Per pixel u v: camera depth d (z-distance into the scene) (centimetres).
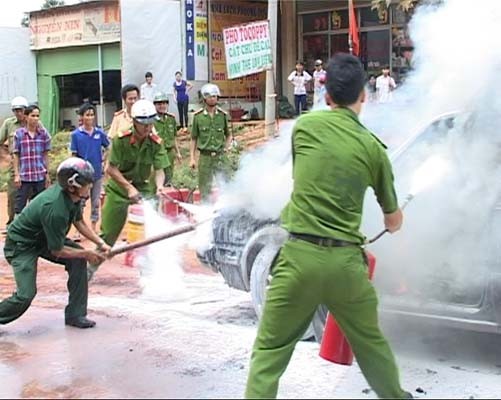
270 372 399
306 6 2227
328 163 390
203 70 2122
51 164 1672
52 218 572
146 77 1939
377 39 2062
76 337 596
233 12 2177
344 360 438
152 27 2033
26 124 1040
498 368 530
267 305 401
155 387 480
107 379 498
